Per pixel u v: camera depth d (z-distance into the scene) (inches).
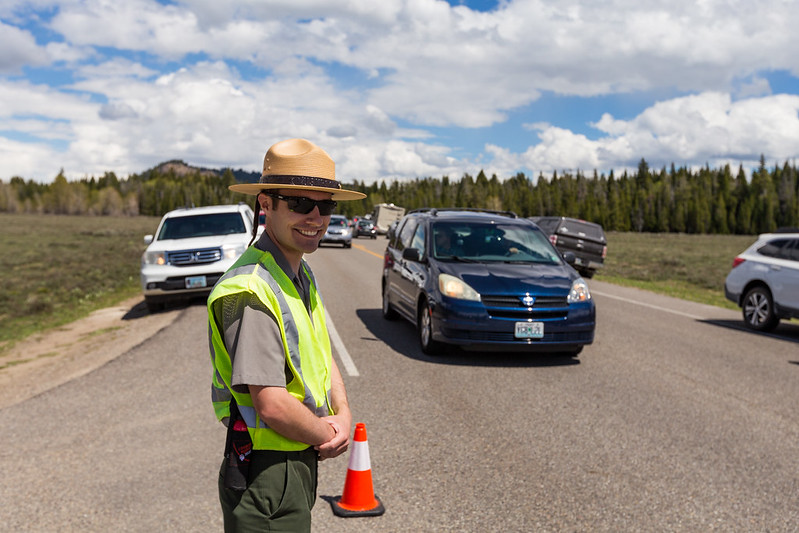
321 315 82.3
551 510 162.1
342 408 83.6
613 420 237.0
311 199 75.0
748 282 470.6
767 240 470.0
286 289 73.4
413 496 169.5
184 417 234.4
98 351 361.7
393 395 267.1
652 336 417.1
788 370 328.2
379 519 156.4
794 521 158.2
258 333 69.2
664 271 1093.1
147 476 180.4
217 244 513.7
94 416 236.1
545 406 253.8
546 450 204.8
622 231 6505.9
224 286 69.9
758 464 195.6
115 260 1089.4
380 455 199.2
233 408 73.2
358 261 1013.2
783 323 523.2
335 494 171.5
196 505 161.9
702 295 709.9
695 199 6235.2
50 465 188.7
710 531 152.5
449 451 203.0
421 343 354.3
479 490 173.6
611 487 176.7
